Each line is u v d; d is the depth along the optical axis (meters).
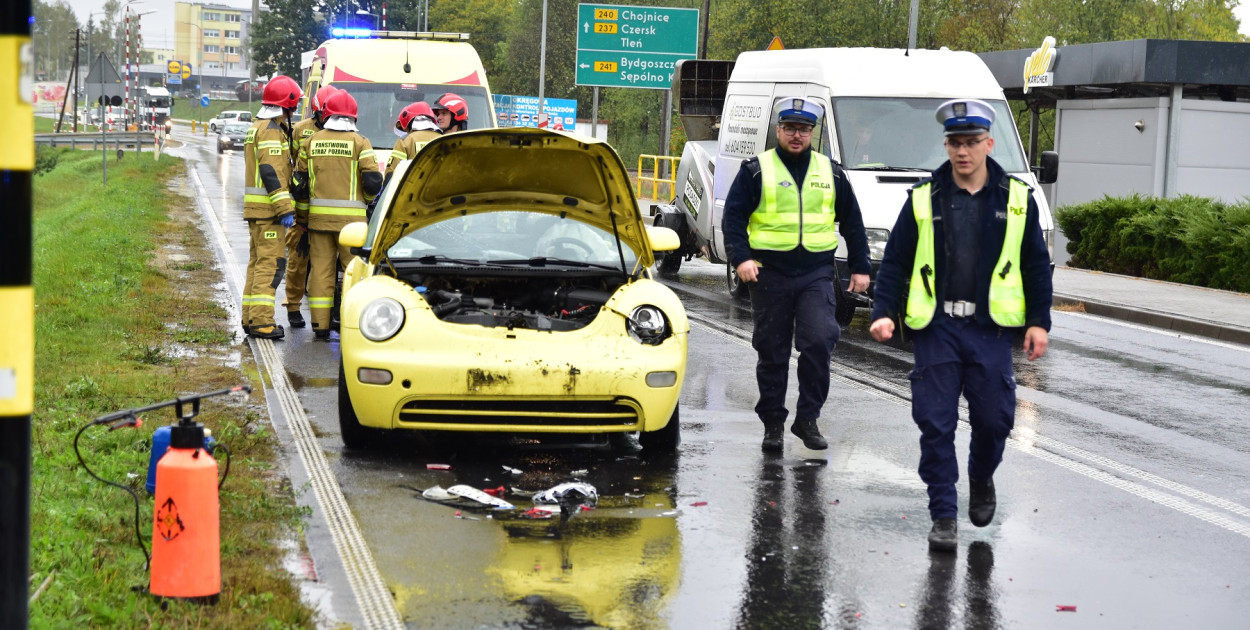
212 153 54.19
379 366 6.77
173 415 7.46
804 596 5.04
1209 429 8.66
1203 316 14.42
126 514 5.38
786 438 7.91
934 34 53.81
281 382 8.99
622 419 6.97
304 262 11.69
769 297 7.37
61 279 12.80
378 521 5.86
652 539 5.72
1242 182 25.02
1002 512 6.40
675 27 39.34
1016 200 5.75
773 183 7.28
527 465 7.02
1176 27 54.34
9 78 2.96
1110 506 6.57
